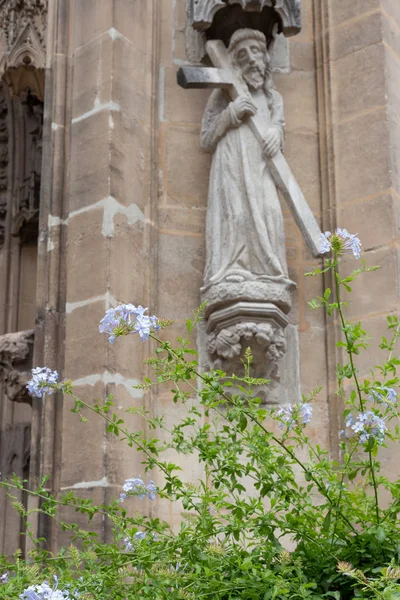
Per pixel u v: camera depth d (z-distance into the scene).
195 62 7.87
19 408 10.13
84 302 6.88
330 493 4.85
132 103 7.45
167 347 4.76
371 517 4.82
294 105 7.85
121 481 6.40
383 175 7.37
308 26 8.11
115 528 5.49
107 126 7.23
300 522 4.79
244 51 7.41
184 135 7.64
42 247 7.25
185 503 4.71
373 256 7.21
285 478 4.75
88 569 4.73
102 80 7.40
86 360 6.70
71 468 6.48
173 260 7.30
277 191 7.27
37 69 8.12
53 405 6.73
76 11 7.79
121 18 7.61
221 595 4.41
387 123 7.50
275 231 7.05
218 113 7.50
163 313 7.15
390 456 6.64
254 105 7.29
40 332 7.05
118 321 4.61
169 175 7.51
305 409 4.88
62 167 7.41
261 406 6.99
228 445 4.83
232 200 7.10
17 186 10.44
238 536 4.70
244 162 7.16
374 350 6.97
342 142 7.62
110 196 7.05
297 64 7.98
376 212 7.30
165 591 4.38
